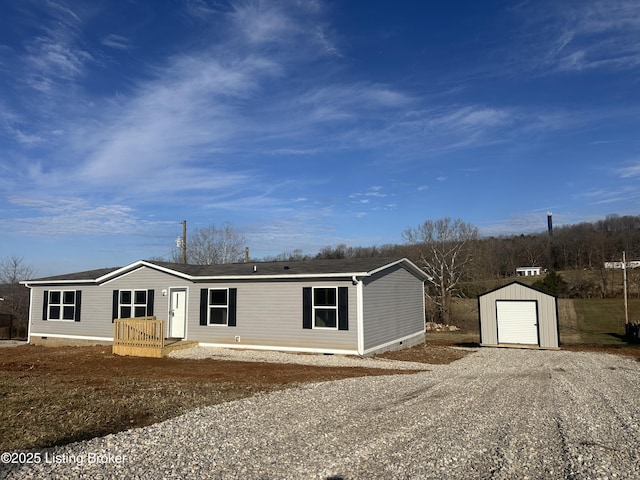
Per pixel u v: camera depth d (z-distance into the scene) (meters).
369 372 12.31
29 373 12.42
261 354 15.91
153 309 18.81
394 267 18.78
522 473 4.83
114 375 11.98
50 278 21.34
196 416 7.22
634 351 18.73
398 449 5.59
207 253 41.47
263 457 5.33
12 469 4.91
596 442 5.88
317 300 16.28
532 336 19.86
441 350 18.92
